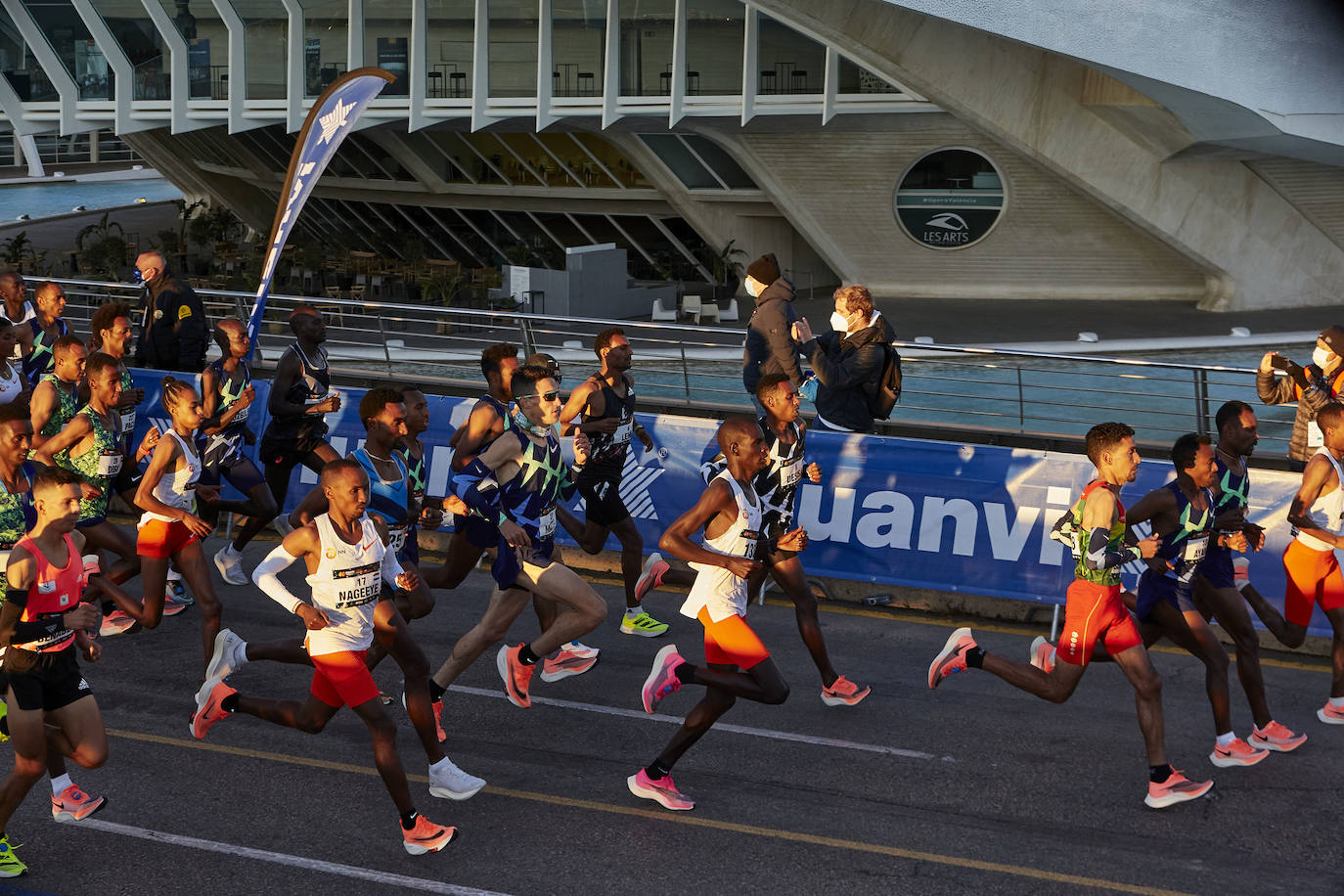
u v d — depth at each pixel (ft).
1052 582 31.99
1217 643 23.68
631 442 36.40
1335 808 22.45
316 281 119.44
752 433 21.40
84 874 20.07
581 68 105.91
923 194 117.19
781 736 25.49
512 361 25.80
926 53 101.71
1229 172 111.24
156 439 29.81
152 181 232.32
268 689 27.32
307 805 22.40
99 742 20.29
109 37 106.01
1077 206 115.55
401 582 21.30
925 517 33.17
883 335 33.24
